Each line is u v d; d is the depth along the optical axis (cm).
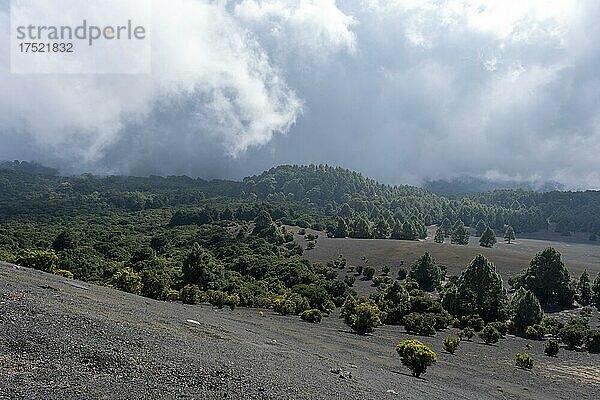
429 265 8981
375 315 4984
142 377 1148
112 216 15025
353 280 8831
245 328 3144
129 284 5094
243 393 1187
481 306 6769
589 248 17888
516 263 10700
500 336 5753
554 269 7906
